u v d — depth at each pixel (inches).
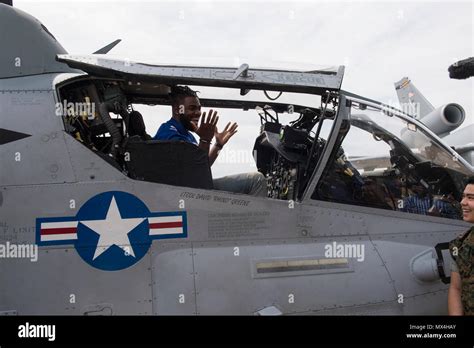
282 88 115.2
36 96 111.7
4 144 107.3
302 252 109.7
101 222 105.0
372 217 117.9
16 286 101.6
